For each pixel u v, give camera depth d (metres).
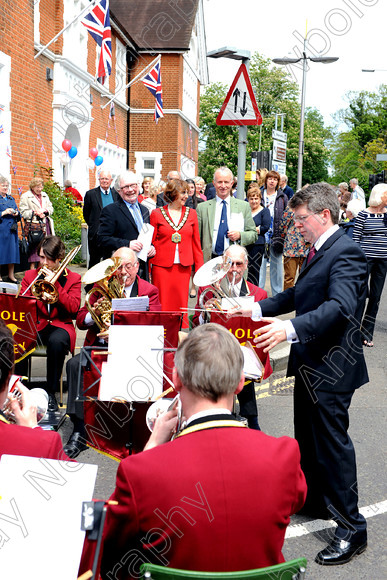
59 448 2.09
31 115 12.84
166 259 6.44
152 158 26.86
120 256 4.55
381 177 17.28
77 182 17.75
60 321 5.28
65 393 5.80
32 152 12.98
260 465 1.81
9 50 11.48
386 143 37.66
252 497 1.77
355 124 38.81
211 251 7.13
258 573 1.68
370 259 7.98
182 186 6.45
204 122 43.78
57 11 14.74
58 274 5.04
